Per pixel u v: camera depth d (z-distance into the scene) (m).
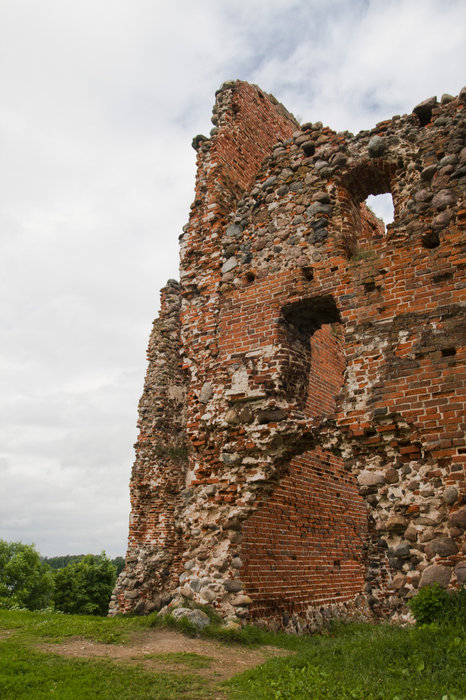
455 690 4.09
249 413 9.04
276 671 5.48
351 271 8.61
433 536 6.63
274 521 10.11
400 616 6.55
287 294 9.29
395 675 4.71
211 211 11.06
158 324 18.36
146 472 16.22
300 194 9.92
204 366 9.99
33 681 5.00
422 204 8.29
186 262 11.20
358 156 9.45
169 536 15.36
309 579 10.73
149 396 17.25
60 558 86.00
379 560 13.36
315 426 8.21
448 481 6.74
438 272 7.75
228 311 9.98
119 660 6.04
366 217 14.44
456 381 7.07
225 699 4.78
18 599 33.41
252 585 8.94
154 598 14.68
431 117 8.98
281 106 14.80
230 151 12.00
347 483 13.46
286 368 9.08
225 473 9.09
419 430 7.12
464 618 5.48
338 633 10.13
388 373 7.64
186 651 6.64
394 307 7.95
